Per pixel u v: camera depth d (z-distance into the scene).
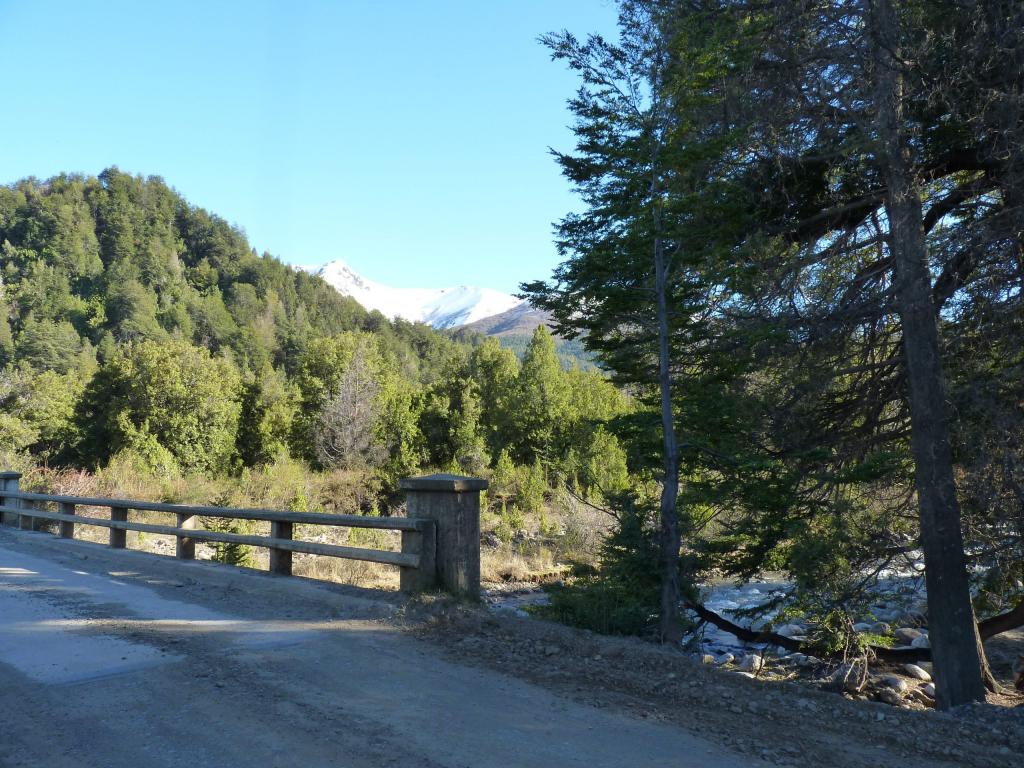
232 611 7.76
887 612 14.30
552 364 45.09
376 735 4.47
